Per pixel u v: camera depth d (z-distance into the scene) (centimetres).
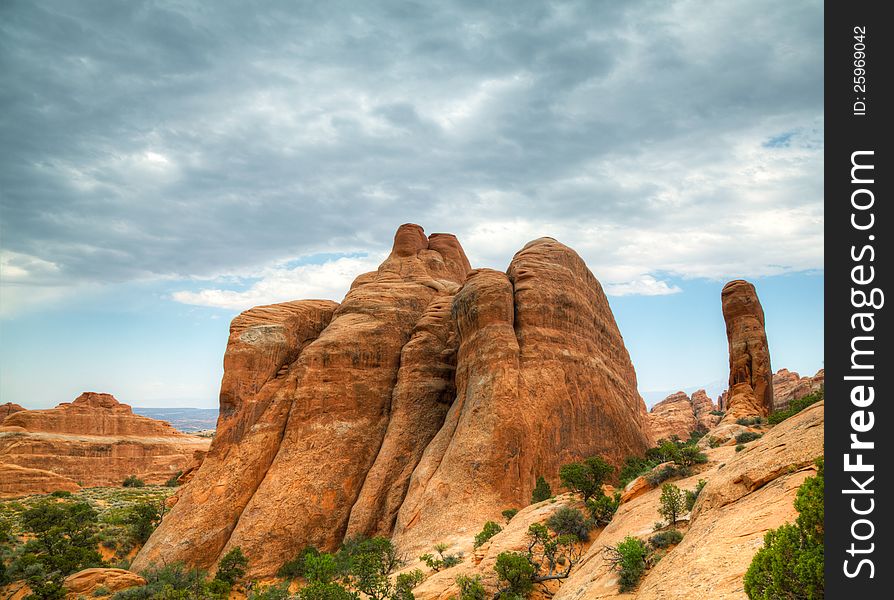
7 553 5209
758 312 6038
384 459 5869
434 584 3011
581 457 5472
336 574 4259
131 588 4266
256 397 6331
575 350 5956
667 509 2327
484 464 5028
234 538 5403
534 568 2828
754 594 1133
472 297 5950
